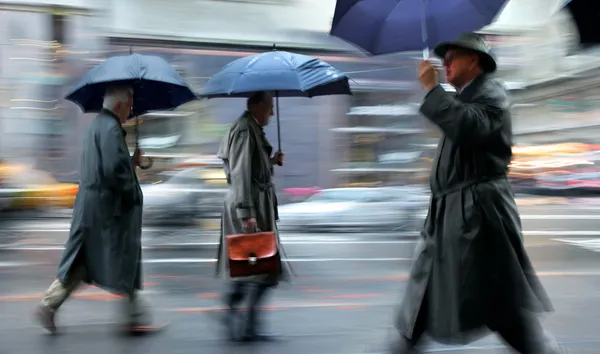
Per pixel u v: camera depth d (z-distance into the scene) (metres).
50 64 17.17
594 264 8.45
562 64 19.25
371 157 18.20
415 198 11.53
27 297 6.23
